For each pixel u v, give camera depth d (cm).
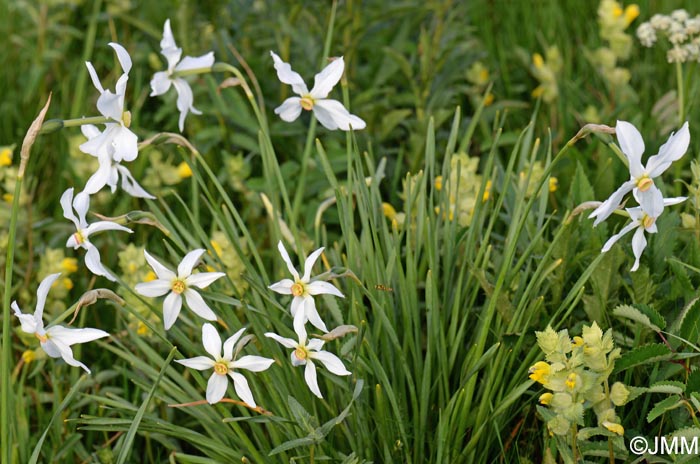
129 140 75
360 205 85
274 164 86
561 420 74
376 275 85
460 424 82
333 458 81
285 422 80
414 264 87
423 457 84
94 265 77
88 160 112
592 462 79
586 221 89
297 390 83
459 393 82
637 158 72
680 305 88
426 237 88
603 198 98
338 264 92
